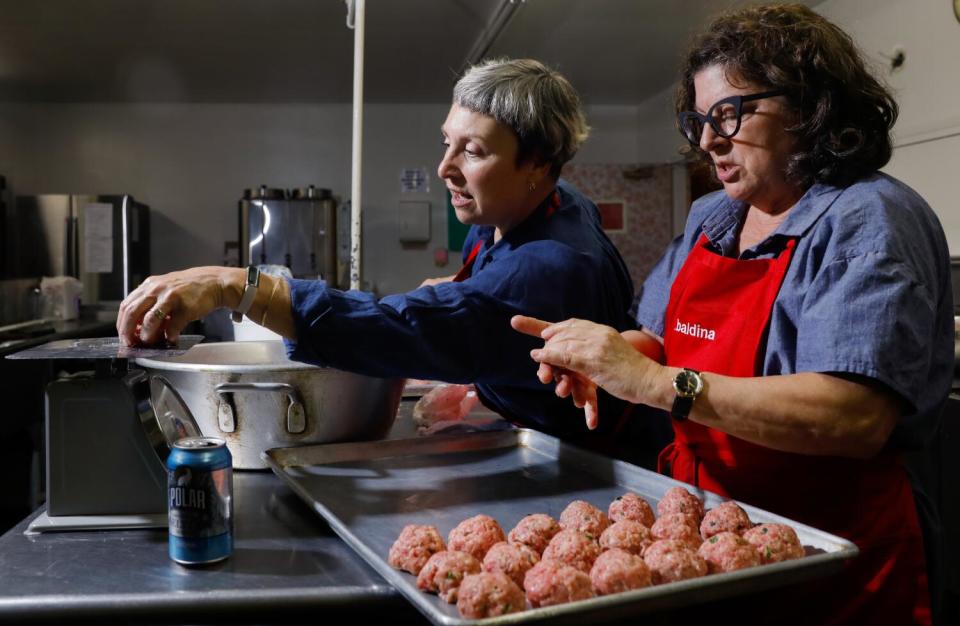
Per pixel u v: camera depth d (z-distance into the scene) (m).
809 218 1.10
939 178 3.21
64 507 1.11
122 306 1.17
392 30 4.36
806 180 1.14
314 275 5.80
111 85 5.71
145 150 6.38
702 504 1.11
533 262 1.40
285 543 1.06
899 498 1.13
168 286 1.16
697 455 1.29
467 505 1.19
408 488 1.27
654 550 0.89
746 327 1.17
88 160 6.34
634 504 1.09
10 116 6.24
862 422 0.97
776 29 1.08
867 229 1.03
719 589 0.82
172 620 0.89
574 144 1.51
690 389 1.01
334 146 6.49
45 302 4.84
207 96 6.13
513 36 4.46
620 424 1.65
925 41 3.22
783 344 1.12
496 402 1.68
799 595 1.13
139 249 6.05
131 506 1.12
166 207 6.41
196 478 0.97
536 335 1.19
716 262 1.24
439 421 1.77
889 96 1.11
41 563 0.99
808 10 1.13
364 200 6.50
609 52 4.81
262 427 1.38
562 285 1.41
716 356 1.21
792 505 1.16
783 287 1.13
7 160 6.24
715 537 0.93
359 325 1.25
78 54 4.84
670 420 1.69
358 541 0.96
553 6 3.95
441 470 1.37
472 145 1.45
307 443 1.41
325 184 6.50
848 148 1.08
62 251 5.69
